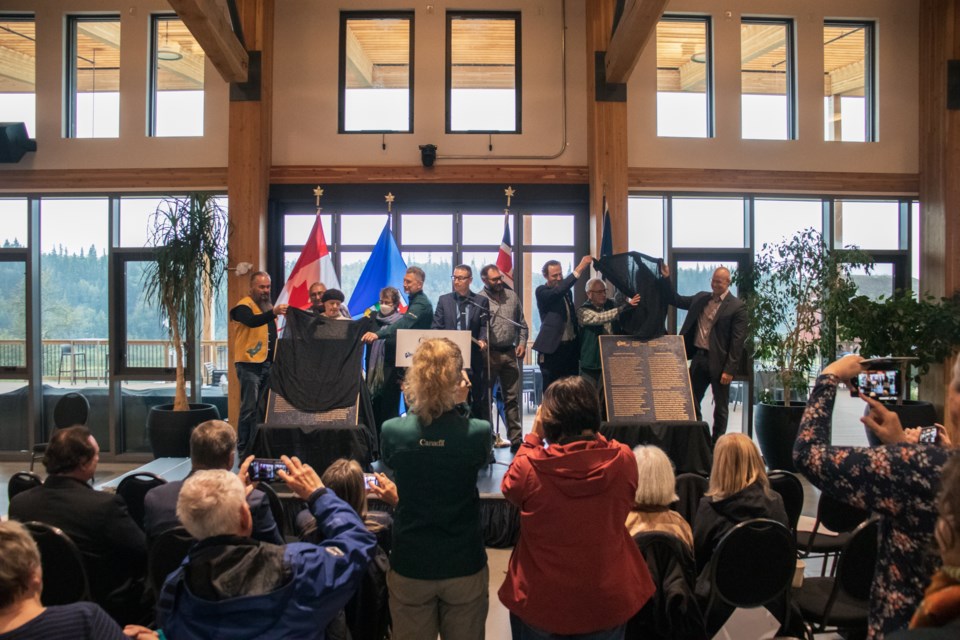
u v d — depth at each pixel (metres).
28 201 7.82
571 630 1.91
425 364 2.15
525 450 2.05
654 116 7.75
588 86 7.69
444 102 7.74
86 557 2.55
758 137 7.89
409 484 2.13
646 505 2.60
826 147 7.88
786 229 8.00
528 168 7.72
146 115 7.68
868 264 7.02
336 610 1.76
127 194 7.77
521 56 7.78
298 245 7.83
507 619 3.63
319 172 7.67
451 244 7.85
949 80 7.52
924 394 7.52
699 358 6.13
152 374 7.83
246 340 6.12
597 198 7.50
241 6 7.37
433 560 2.09
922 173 7.82
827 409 1.55
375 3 7.72
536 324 7.94
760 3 7.84
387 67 7.82
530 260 7.89
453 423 2.15
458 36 7.84
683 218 7.94
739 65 7.84
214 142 7.66
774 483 3.57
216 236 6.96
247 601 1.61
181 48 7.78
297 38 7.72
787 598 2.66
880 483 1.36
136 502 3.41
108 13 7.80
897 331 6.78
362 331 5.16
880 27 7.89
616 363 5.39
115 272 7.83
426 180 7.70
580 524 1.91
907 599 1.36
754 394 7.75
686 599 2.29
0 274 7.90
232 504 1.69
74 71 7.82
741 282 7.30
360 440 4.82
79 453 2.64
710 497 2.81
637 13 5.79
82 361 7.91
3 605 1.47
